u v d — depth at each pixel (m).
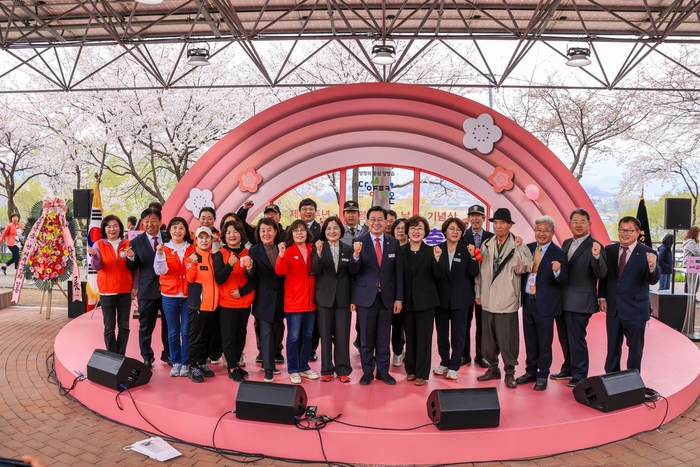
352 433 3.85
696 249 10.41
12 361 6.48
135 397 4.55
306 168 8.89
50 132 16.36
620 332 4.95
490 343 5.06
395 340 5.60
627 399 4.38
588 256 4.84
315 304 5.07
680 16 8.30
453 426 3.90
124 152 16.17
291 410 3.99
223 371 5.31
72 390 5.19
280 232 5.67
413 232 4.92
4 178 18.83
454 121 8.65
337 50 15.47
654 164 16.42
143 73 15.27
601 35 9.32
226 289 4.89
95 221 8.22
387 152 8.74
